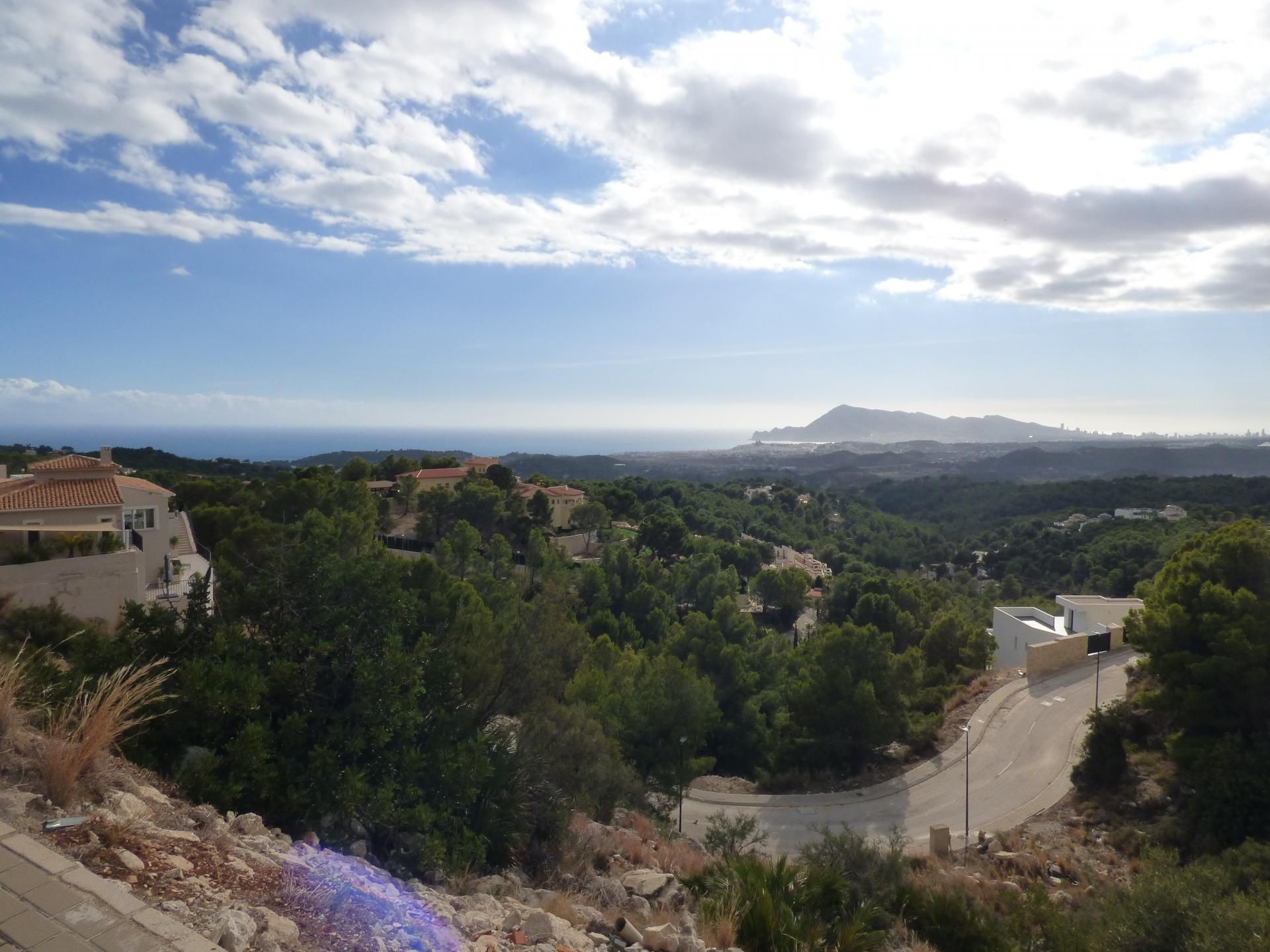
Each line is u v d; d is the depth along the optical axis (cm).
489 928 492
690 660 3094
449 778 878
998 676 3484
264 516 4025
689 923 636
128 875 374
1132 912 1020
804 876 837
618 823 1364
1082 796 2291
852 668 2725
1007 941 1022
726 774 2995
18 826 394
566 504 8012
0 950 274
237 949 323
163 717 702
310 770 761
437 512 5781
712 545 7706
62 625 1492
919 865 1736
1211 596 2123
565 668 1341
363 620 930
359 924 404
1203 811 1828
